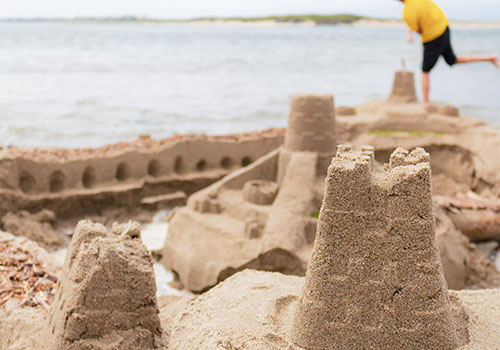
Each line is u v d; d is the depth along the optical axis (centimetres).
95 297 95
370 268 75
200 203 195
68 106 516
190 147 266
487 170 253
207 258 181
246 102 579
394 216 75
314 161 189
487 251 215
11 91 594
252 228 178
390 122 279
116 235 101
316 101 192
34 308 122
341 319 76
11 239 150
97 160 243
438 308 76
